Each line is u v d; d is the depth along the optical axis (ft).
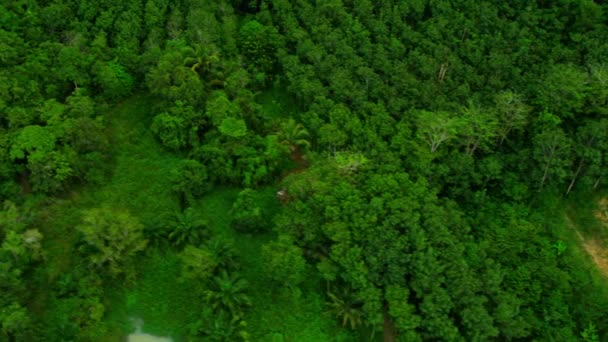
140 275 190.60
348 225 186.70
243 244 201.67
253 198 205.67
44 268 188.85
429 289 176.14
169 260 194.80
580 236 211.61
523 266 191.62
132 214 206.80
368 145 217.97
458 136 220.64
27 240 182.19
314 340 180.14
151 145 229.86
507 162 219.61
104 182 214.69
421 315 175.01
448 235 186.60
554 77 228.22
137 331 179.73
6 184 198.90
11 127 210.38
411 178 208.44
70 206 206.18
